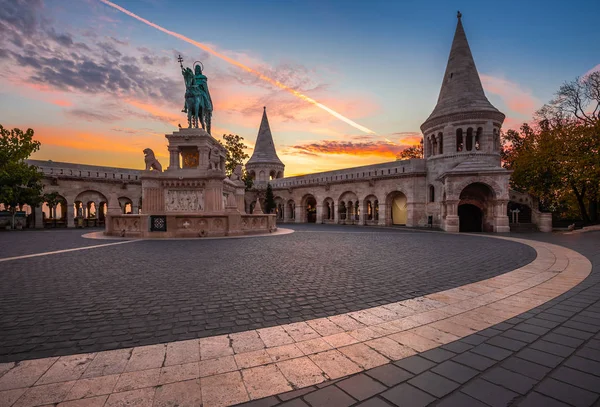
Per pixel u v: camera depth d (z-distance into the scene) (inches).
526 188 1216.2
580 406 95.7
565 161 1097.4
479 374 116.6
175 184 884.0
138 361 126.7
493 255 445.4
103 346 142.0
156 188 882.1
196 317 182.5
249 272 317.1
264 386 108.5
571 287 252.4
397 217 1644.9
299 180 1957.4
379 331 159.8
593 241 661.9
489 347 140.5
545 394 102.7
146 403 97.7
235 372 118.0
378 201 1551.4
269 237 749.3
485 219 1107.3
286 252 474.0
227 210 795.4
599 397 100.7
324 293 235.6
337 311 192.9
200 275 302.0
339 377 114.7
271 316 183.8
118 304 208.1
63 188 1454.2
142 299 219.9
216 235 757.3
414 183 1397.6
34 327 166.6
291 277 293.3
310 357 130.6
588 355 131.8
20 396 101.4
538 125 1396.4
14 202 1203.9
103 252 469.7
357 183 1643.7
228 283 268.7
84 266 350.6
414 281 276.2
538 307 199.8
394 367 122.3
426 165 1386.6
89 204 1566.2
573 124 1175.0
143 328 165.0
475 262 381.4
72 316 184.4
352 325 168.2
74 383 109.7
